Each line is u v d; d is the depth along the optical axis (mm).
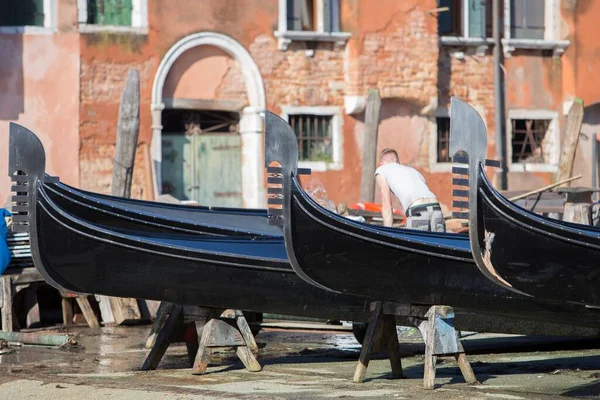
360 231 13938
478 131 12562
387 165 19031
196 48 31297
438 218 18719
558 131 36125
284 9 32156
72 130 29750
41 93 29438
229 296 15398
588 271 13273
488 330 15492
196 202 29922
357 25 32781
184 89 31250
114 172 26406
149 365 15961
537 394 13477
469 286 14500
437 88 34562
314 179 32594
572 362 16609
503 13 35438
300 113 32531
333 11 32844
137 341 19359
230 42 31516
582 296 13383
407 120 33938
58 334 19391
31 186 14609
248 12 31781
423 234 15742
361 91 32781
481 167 12562
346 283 14156
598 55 36312
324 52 32812
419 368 16047
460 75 35000
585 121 36500
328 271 13984
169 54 30734
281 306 15578
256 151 32000
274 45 32156
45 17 29625
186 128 31797
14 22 29344
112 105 30156
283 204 13562
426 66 33531
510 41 35281
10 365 16688
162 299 15453
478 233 12594
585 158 36469
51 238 14719
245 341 15602
